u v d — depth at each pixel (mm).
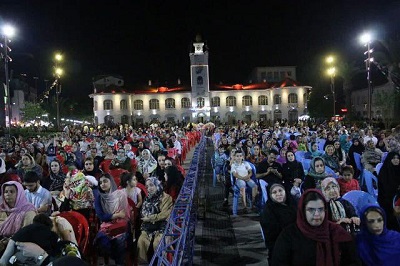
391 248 4523
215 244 8328
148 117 77312
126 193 7191
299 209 3982
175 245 4887
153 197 6672
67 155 13211
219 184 15414
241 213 10875
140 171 10508
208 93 76250
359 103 67938
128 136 26578
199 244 8344
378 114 52938
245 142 17422
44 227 4180
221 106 77188
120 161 10969
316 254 3861
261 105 77312
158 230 6516
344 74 60375
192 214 7391
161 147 16016
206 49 76875
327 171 8984
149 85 83375
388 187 7516
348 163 13672
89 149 15273
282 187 5570
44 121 66938
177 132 30391
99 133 34594
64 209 7117
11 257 4086
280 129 27844
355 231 5316
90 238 6906
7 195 5590
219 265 7156
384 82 59438
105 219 6633
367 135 16906
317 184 7637
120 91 76250
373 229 4559
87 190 7148
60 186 8617
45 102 70625
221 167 15164
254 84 79500
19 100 67125
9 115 23141
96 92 78812
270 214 5520
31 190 6738
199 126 46219
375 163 11266
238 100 77250
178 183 9164
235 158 11078
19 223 5559
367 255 4566
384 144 14789
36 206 6645
